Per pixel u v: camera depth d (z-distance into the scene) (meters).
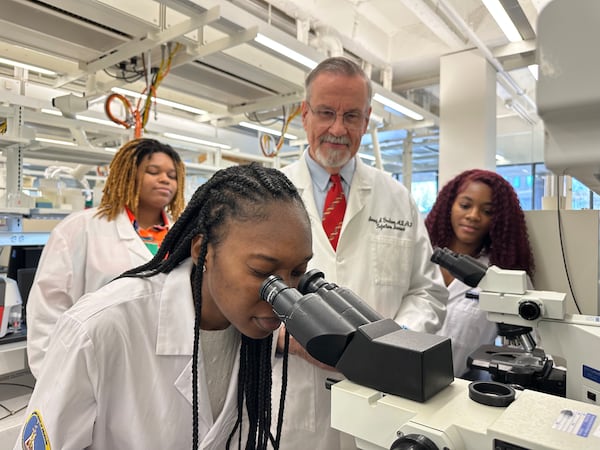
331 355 0.49
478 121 3.14
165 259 0.73
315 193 1.38
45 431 0.59
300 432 1.16
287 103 2.62
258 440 0.71
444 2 2.23
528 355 1.10
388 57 3.52
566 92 0.38
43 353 1.46
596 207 1.86
